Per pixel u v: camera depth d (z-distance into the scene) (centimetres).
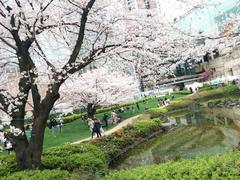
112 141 2869
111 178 1188
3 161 1883
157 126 3697
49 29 1559
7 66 1750
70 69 1476
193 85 7144
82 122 5078
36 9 1397
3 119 1459
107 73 4234
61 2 1473
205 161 1136
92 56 1467
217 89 6059
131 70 1700
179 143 2906
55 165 1719
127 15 1405
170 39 1403
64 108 5422
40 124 1552
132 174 1162
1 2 1385
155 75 1694
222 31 1439
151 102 7175
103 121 4631
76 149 2120
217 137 2856
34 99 1555
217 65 6550
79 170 1512
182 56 1473
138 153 2775
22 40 1590
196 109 5328
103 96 4312
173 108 5634
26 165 1547
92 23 1520
